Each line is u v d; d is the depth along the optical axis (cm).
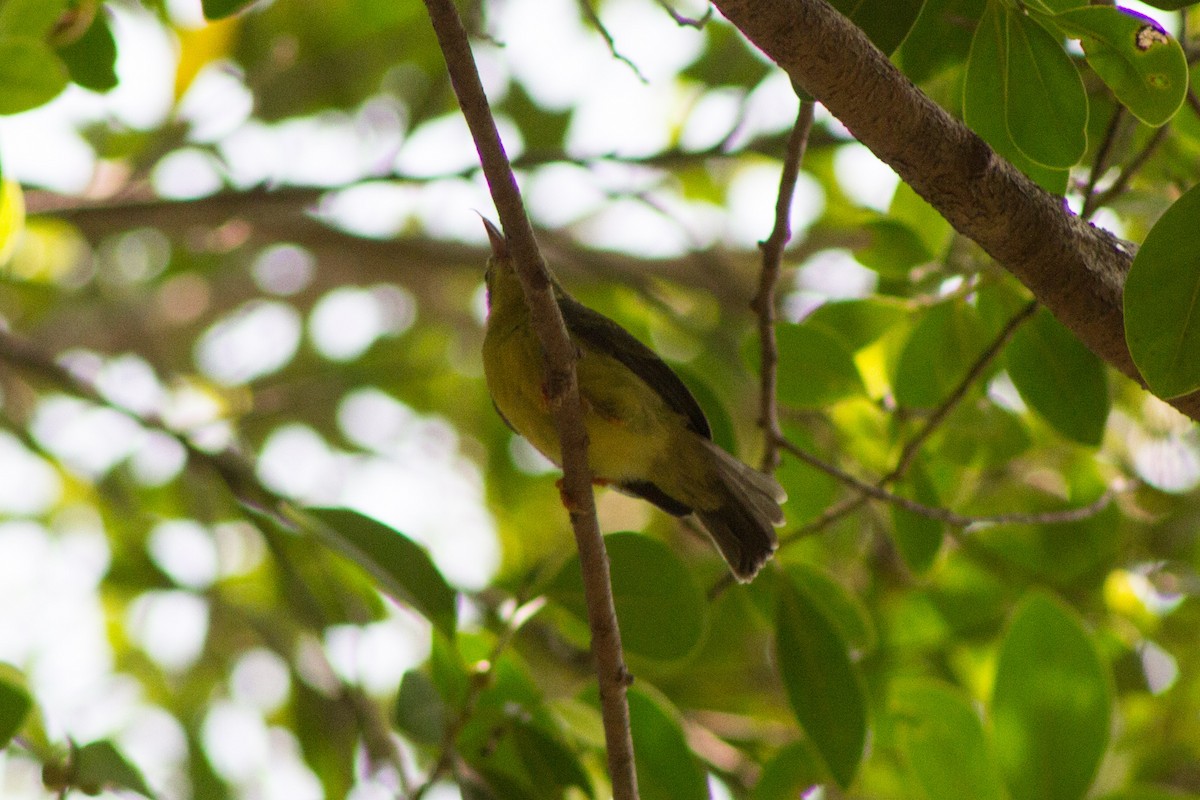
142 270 1973
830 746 864
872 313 986
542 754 838
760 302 830
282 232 1703
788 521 1084
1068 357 894
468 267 1717
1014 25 603
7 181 918
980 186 586
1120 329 622
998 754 859
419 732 791
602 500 1694
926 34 712
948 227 977
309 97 1670
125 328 1900
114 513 1597
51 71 836
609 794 925
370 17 1684
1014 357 909
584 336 920
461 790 784
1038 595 868
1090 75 877
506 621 843
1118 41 567
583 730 886
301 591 1166
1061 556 1258
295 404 1717
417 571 792
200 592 1503
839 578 1270
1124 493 1275
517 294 920
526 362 884
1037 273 616
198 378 1828
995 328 933
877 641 1156
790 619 882
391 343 2002
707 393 983
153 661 1516
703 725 1259
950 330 939
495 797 820
